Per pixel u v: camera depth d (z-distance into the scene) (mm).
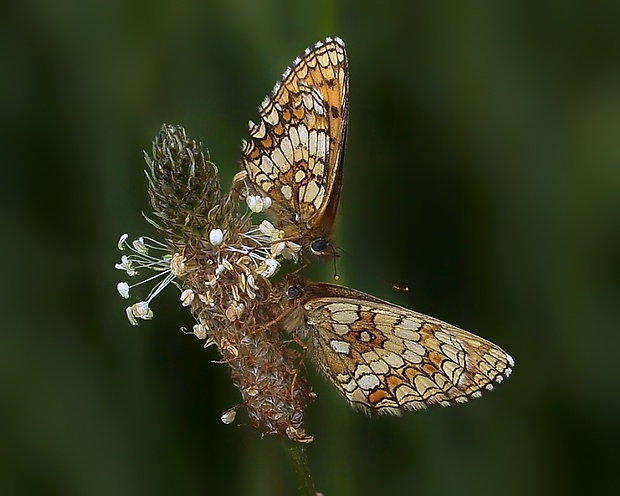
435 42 359
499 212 357
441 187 358
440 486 353
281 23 357
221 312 334
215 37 356
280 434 336
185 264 333
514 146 357
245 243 334
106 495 349
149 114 355
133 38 356
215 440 353
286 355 337
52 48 355
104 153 355
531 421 354
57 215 354
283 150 335
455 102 358
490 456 354
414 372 341
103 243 354
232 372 338
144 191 354
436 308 357
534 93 357
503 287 357
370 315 337
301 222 337
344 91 332
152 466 351
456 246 357
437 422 355
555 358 355
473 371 337
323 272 354
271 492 351
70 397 350
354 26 358
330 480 353
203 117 355
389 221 357
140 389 353
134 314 332
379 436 355
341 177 335
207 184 331
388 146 359
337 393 354
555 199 356
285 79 334
